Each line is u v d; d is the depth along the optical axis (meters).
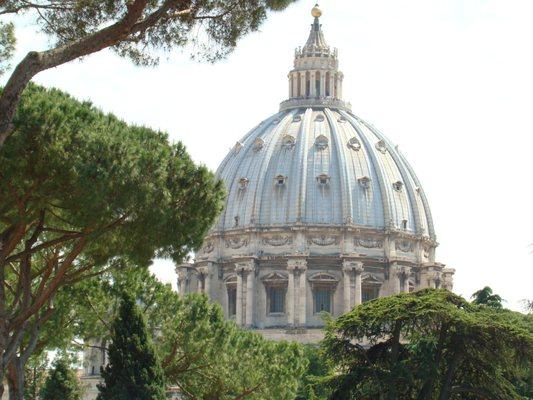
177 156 79.69
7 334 75.00
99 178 69.81
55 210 79.75
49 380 143.75
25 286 77.94
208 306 118.88
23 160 69.06
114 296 108.38
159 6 66.06
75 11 66.50
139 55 66.62
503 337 105.69
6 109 61.00
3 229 80.44
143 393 100.25
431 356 106.44
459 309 108.38
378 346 112.12
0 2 66.38
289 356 133.50
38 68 60.75
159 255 79.19
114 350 101.50
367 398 110.75
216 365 118.69
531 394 125.19
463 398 114.44
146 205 73.31
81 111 73.38
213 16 65.44
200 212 78.06
